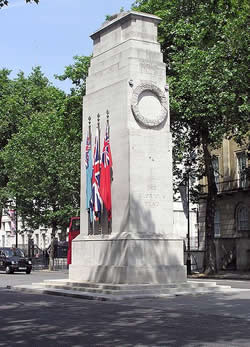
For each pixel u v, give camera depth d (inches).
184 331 467.5
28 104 2394.2
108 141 924.0
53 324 517.0
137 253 847.7
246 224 1846.7
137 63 914.1
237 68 1209.4
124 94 900.6
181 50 1443.2
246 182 1857.8
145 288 817.5
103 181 919.7
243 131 1354.6
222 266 1871.3
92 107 984.3
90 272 915.4
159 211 890.1
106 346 401.1
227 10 1115.9
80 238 969.5
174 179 1726.1
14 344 412.2
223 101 1259.8
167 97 929.5
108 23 977.5
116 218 889.5
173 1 1438.2
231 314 578.9
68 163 1916.8
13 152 2033.7
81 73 1604.3
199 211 2079.2
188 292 812.0
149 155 893.2
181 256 888.3
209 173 1551.4
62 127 1679.4
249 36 1166.3
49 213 1958.7
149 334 453.7
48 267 2237.9
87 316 575.5
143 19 941.8
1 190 2201.0
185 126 1525.6
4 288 1026.1
